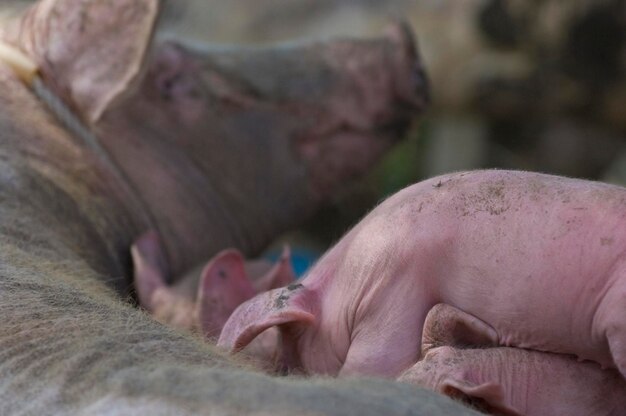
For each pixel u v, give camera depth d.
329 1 32.12
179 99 13.80
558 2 28.86
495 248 8.11
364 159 14.93
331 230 26.33
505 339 8.13
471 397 7.68
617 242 7.76
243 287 11.05
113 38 12.39
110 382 7.09
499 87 29.67
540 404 7.90
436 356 7.98
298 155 14.64
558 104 29.44
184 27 17.84
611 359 7.87
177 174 13.50
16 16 13.45
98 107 12.39
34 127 12.16
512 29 29.56
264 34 31.50
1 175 11.30
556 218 7.99
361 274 8.66
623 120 29.17
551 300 7.90
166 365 7.24
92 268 11.62
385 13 31.38
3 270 9.29
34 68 12.53
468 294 8.20
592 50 28.78
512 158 30.52
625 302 7.59
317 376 7.41
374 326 8.52
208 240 13.79
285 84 14.50
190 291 11.90
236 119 14.23
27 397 7.32
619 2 28.23
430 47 30.50
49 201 11.60
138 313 8.86
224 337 8.95
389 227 8.59
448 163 30.39
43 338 7.96
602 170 29.78
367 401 6.66
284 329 9.12
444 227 8.34
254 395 6.62
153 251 12.59
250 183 14.27
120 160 13.02
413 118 15.06
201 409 6.59
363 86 14.73
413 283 8.42
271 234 14.72
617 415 7.93
